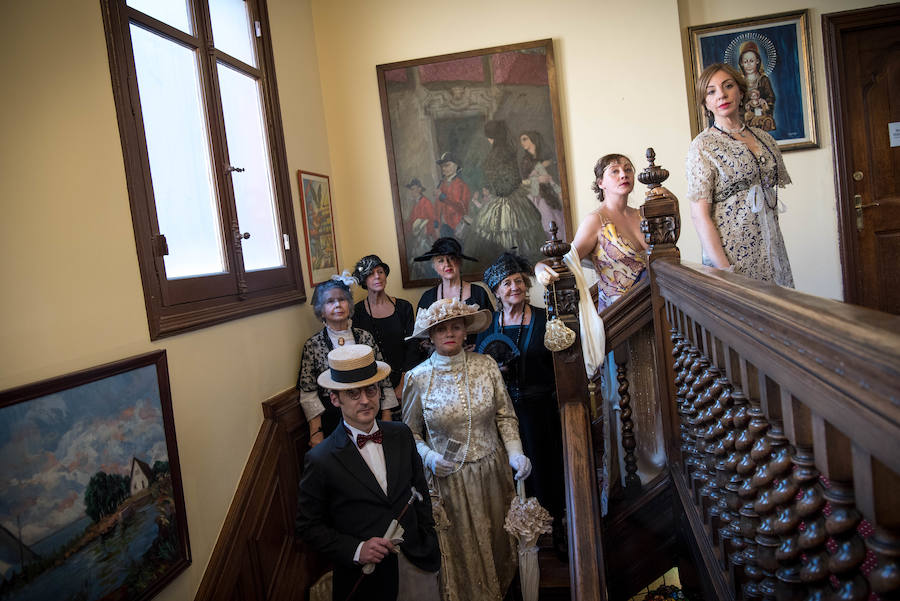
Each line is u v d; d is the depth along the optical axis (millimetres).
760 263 2625
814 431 974
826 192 4758
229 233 3271
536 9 4641
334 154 4840
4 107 1953
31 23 2090
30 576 1872
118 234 2393
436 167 4738
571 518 2367
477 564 2816
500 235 4695
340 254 4824
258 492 3154
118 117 2449
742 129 2666
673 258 2479
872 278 4797
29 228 1996
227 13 3607
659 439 2939
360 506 2352
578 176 4664
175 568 2479
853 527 931
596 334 2756
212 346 2943
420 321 2881
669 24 4551
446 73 4699
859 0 4637
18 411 1864
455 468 2832
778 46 4703
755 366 1260
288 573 3383
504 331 3537
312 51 4691
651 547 2824
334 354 2398
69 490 2021
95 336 2227
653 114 4582
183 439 2664
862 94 4754
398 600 2375
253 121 3789
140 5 2768
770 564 1291
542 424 3408
